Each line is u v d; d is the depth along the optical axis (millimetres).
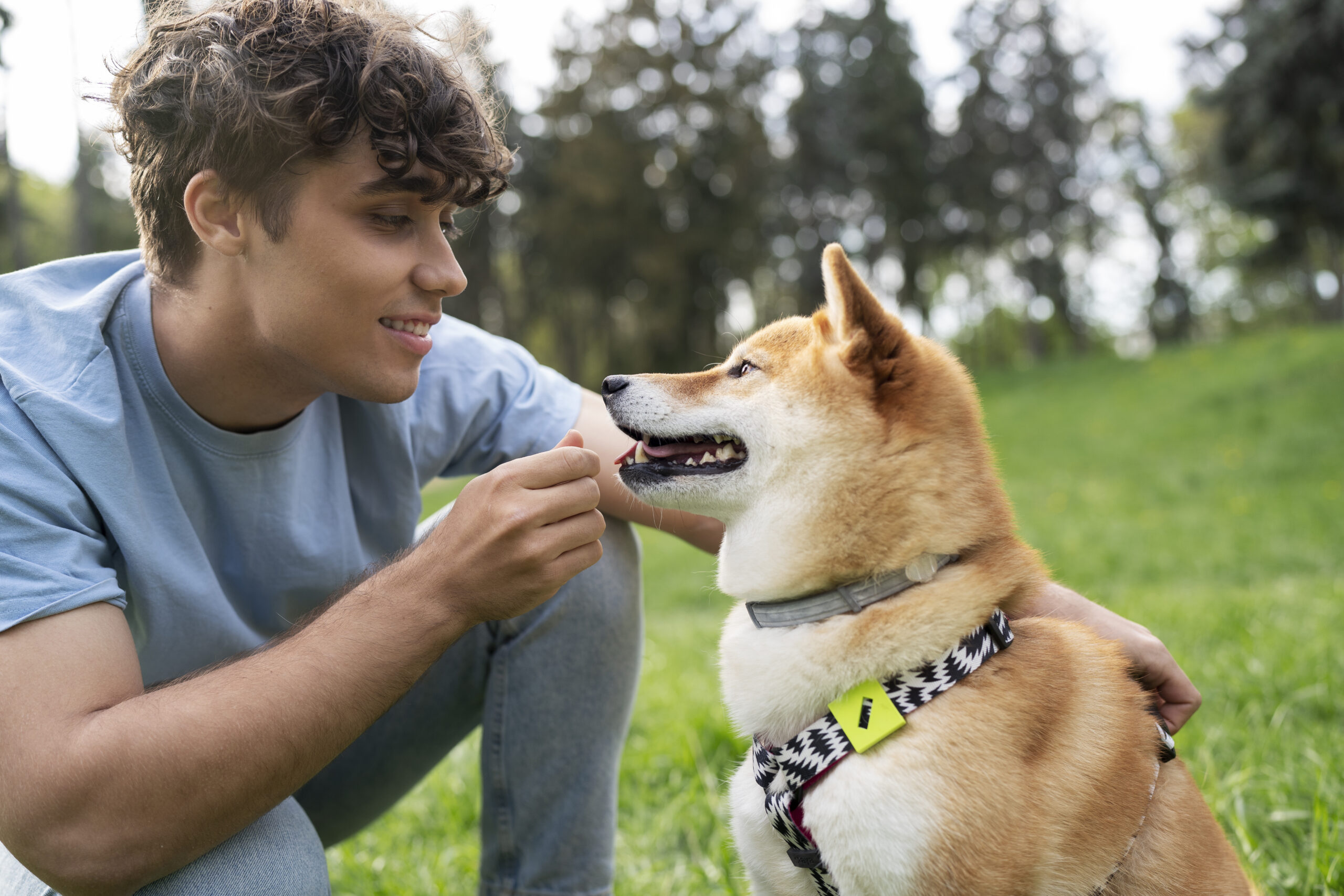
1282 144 22531
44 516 1524
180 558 1777
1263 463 13391
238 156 1562
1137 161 38812
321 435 2059
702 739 3572
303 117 1530
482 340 2361
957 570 1872
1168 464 14656
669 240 30719
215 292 1700
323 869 1727
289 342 1684
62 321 1729
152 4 1729
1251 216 23672
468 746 3803
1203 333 51031
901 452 1908
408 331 1766
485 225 32656
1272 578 7445
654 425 2135
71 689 1403
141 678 1535
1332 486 11453
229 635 1888
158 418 1804
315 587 2041
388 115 1571
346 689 1497
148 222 1730
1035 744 1693
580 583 2154
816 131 34750
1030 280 38188
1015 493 13938
